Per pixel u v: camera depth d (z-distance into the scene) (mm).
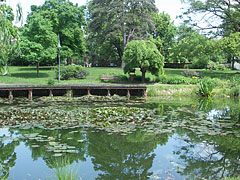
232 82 18875
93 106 11086
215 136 6375
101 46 36031
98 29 31688
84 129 6750
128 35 30938
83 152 5078
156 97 15617
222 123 7852
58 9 27625
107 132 6523
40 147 5273
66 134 6270
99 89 16547
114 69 28609
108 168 4305
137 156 4910
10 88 13805
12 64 32688
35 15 22875
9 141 5637
